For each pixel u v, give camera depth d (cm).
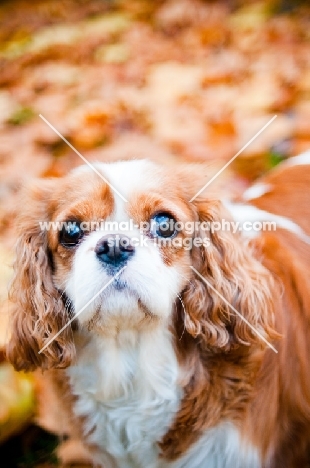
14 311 75
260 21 167
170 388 73
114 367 73
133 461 76
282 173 86
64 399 75
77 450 79
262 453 74
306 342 76
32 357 75
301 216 80
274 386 74
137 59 157
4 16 203
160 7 188
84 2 204
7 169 110
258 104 116
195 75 136
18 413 80
